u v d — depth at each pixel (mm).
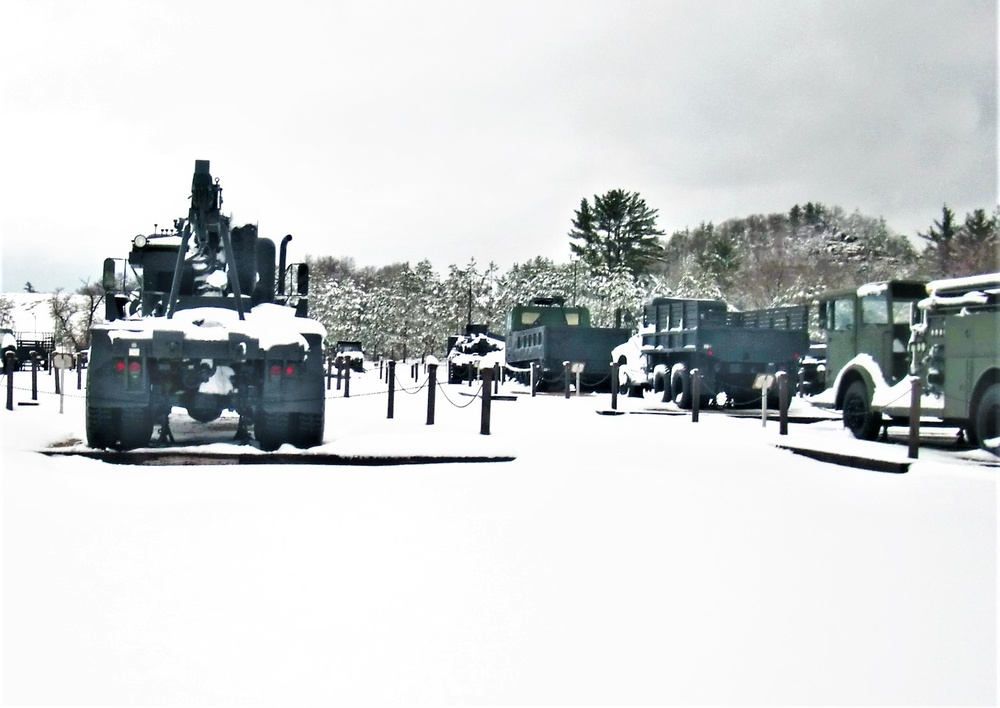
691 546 6172
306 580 5172
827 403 15562
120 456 9953
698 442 12922
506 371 39906
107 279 12922
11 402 17250
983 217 49000
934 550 6121
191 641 4109
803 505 7840
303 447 11023
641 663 3875
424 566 5520
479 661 3883
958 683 3668
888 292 14930
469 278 107250
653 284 76812
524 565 5570
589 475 9258
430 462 10227
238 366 11227
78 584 5020
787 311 23312
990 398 11758
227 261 11578
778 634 4285
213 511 7184
